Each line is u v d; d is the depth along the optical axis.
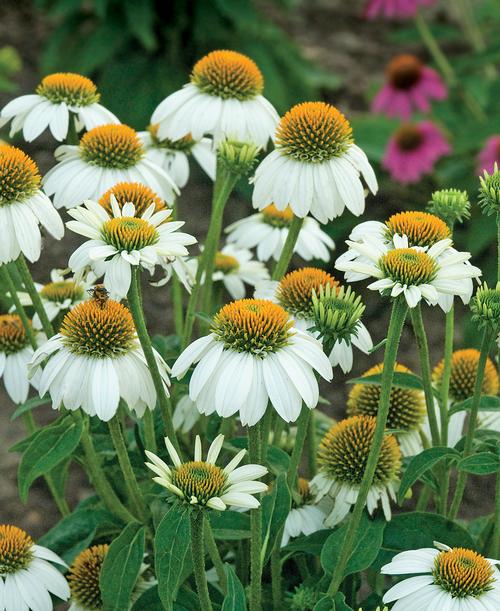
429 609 0.94
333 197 1.02
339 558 0.96
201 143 1.16
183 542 0.93
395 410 1.08
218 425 1.08
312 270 1.04
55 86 1.08
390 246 0.97
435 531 1.01
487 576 0.95
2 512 1.40
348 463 1.02
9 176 0.98
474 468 0.97
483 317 0.96
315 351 0.93
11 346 1.09
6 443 1.50
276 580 1.02
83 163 1.06
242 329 0.93
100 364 0.96
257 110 1.10
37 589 1.00
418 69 1.87
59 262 1.82
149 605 1.00
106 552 1.02
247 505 0.90
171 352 1.07
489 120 1.86
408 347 1.75
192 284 1.07
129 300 0.94
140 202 1.01
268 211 1.18
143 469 1.05
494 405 1.01
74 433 0.99
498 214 0.98
